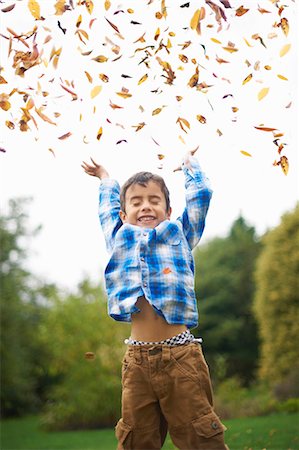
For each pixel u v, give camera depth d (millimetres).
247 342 15469
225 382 10867
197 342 2643
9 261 13844
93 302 10953
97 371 10375
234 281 16031
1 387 13445
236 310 15852
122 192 2902
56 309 10914
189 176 2961
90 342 10555
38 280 14531
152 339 2576
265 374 10344
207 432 2477
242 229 17766
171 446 4898
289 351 10008
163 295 2592
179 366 2521
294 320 9992
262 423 6629
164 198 2861
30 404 14094
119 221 2979
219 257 16734
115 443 7762
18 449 7953
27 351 13891
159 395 2539
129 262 2703
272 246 10422
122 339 10648
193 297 2670
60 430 10258
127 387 2604
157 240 2707
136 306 2631
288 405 8398
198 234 2873
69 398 10328
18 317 13656
